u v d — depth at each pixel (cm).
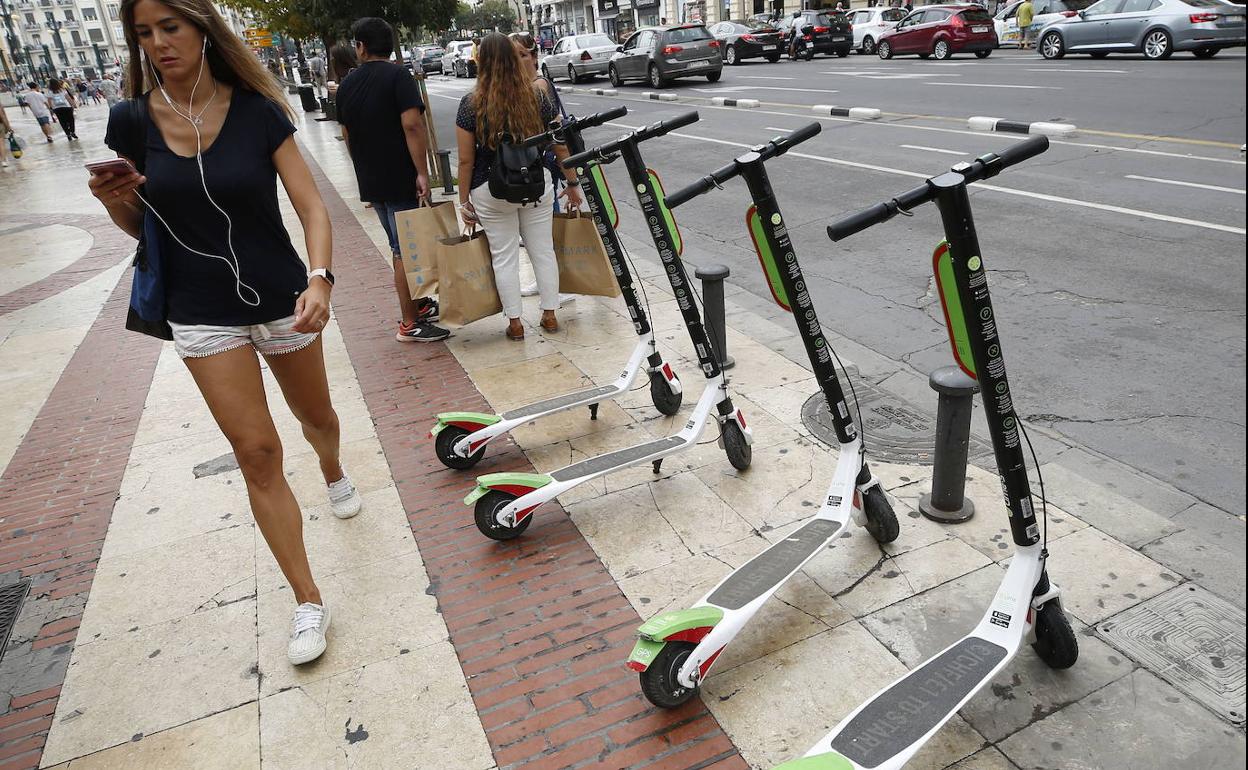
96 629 303
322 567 327
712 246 784
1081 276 601
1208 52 1755
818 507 343
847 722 208
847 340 532
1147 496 340
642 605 291
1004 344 502
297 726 251
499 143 486
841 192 921
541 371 502
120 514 379
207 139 250
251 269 260
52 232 1083
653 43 2247
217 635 295
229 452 433
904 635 268
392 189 541
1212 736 223
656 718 243
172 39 235
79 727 259
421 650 279
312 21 1309
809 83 2008
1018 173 914
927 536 317
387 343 568
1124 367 460
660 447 360
